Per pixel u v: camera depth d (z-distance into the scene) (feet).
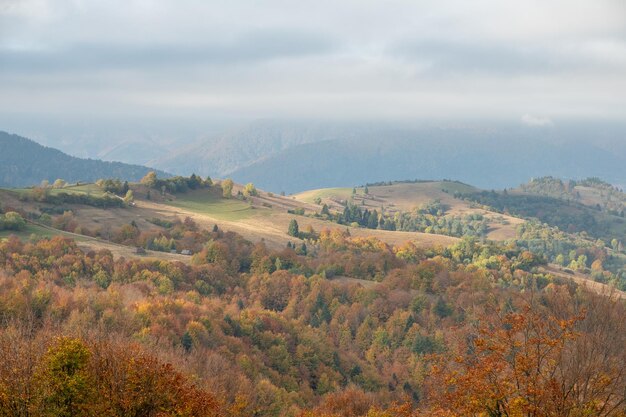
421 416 109.91
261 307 501.97
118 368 132.77
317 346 406.41
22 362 127.95
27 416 118.93
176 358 264.52
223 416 154.81
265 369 342.03
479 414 99.60
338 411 281.54
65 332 220.43
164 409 125.29
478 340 101.55
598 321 107.96
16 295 289.74
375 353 445.78
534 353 100.53
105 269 492.95
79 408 118.73
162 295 440.45
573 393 96.68
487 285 538.06
